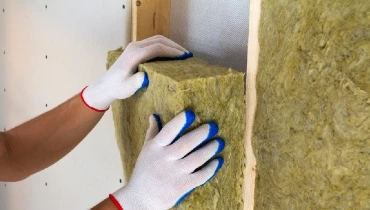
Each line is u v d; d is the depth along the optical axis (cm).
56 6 170
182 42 135
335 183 76
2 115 238
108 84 111
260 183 96
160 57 111
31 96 204
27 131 128
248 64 95
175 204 95
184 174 93
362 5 69
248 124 98
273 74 87
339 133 73
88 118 121
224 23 119
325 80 75
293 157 84
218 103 94
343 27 71
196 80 91
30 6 189
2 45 221
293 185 86
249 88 96
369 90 68
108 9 144
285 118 85
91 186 169
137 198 94
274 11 85
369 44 68
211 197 99
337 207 77
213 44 124
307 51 78
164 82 94
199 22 128
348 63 71
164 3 136
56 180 196
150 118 99
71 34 163
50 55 180
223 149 98
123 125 127
